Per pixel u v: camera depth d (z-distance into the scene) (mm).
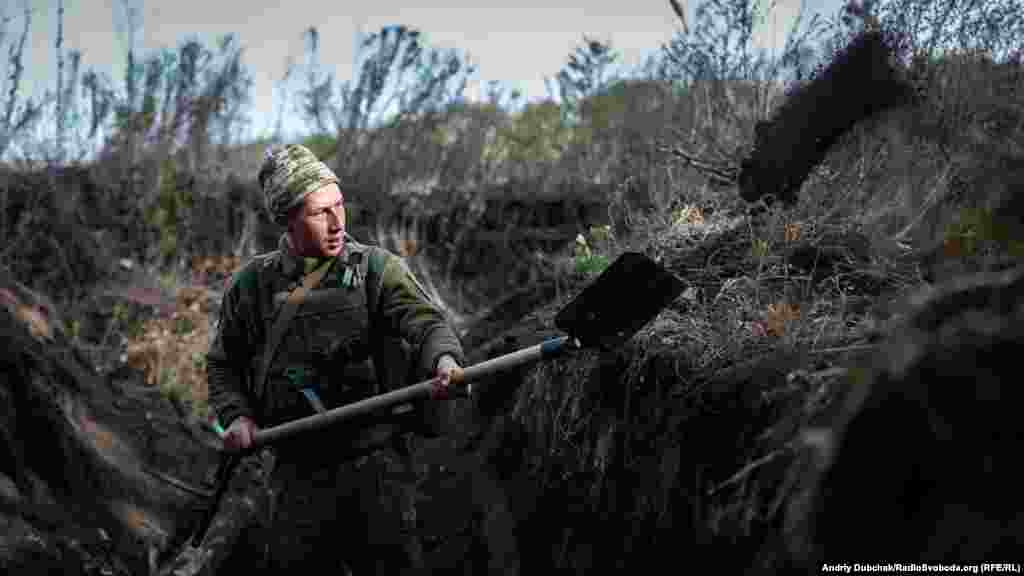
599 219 5906
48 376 4398
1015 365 1452
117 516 4191
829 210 3082
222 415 3012
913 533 1537
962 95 3020
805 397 2127
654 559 2469
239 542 3385
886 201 3094
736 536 2156
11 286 5090
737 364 2488
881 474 1568
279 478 2975
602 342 2660
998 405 1454
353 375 2906
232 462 3039
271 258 3025
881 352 1581
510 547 3012
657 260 3270
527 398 3260
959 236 2195
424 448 3744
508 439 3322
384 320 2965
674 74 5051
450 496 3416
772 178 3162
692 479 2416
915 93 3025
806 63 3742
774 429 2113
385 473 2893
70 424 4277
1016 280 1535
